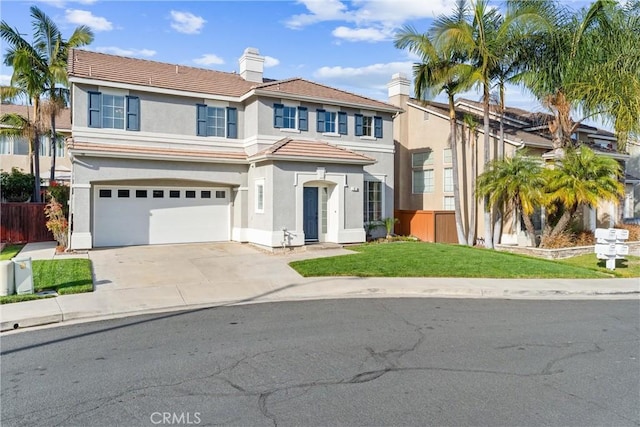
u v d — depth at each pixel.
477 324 8.03
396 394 4.98
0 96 23.94
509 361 6.09
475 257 14.94
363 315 8.61
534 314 8.88
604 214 21.70
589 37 18.03
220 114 19.41
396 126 24.98
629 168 27.12
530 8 17.12
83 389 5.11
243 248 17.33
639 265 15.62
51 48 23.23
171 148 18.17
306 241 18.02
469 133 21.42
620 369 5.84
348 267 13.19
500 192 17.56
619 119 17.31
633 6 17.92
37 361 6.04
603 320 8.47
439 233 20.97
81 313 8.38
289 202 16.95
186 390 5.09
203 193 19.02
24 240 19.30
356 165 18.53
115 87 17.08
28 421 4.37
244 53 21.81
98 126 16.91
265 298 10.02
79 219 16.05
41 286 10.35
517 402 4.81
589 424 4.35
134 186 17.66
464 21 17.98
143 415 4.48
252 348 6.57
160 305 9.21
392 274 12.44
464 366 5.88
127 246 17.44
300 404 4.73
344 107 20.45
